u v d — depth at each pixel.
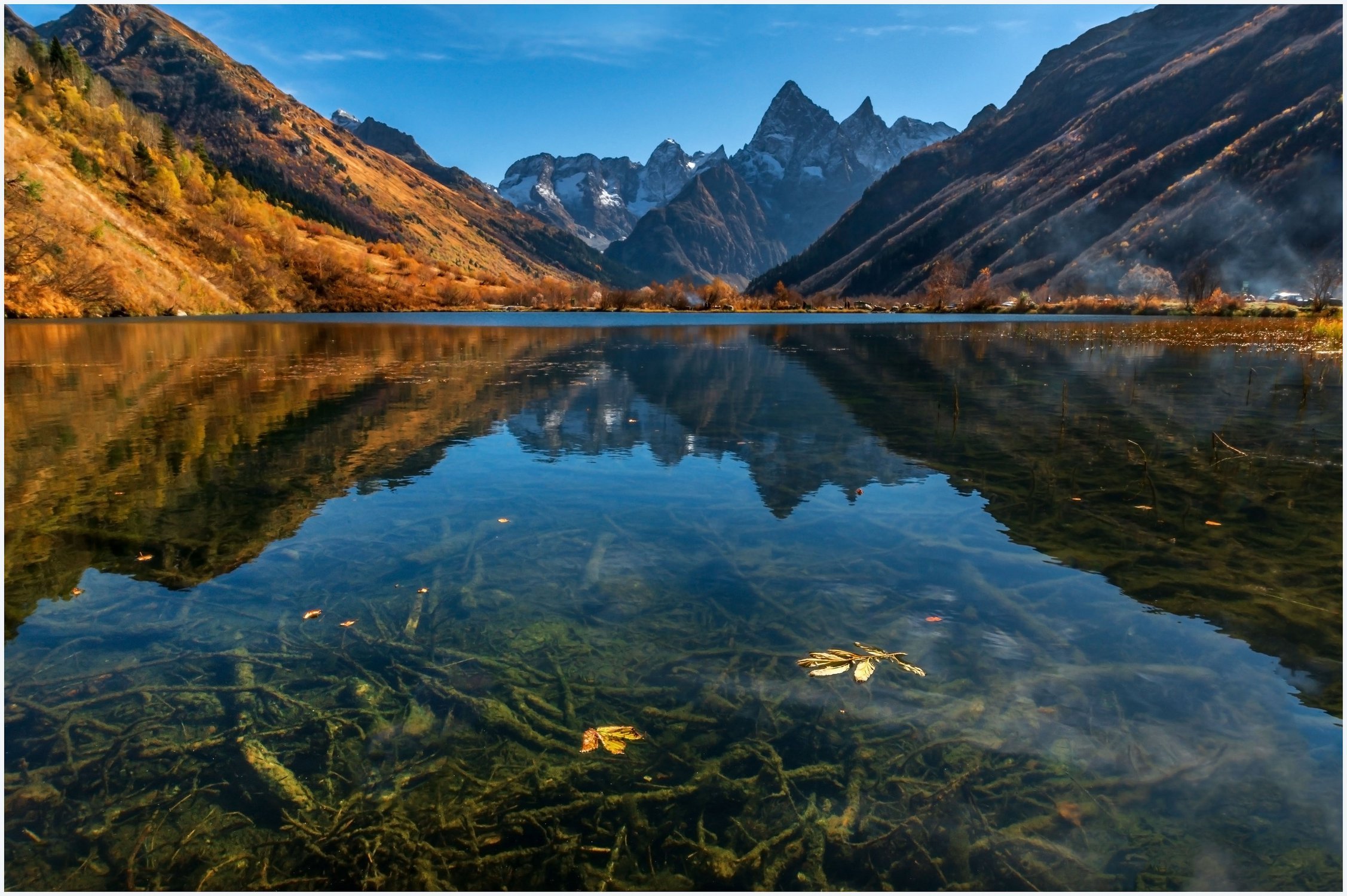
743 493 7.35
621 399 14.17
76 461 8.74
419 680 3.84
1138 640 4.23
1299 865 2.59
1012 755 3.24
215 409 12.79
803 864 2.65
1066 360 23.28
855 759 3.23
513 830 2.83
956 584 5.04
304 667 3.97
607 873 2.61
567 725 3.47
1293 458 8.86
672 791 3.04
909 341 33.88
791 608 4.68
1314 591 4.89
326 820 2.88
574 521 6.43
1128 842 2.74
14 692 3.71
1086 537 5.98
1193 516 6.54
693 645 4.21
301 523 6.38
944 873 2.61
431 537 6.01
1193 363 21.72
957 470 8.30
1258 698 3.62
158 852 2.70
